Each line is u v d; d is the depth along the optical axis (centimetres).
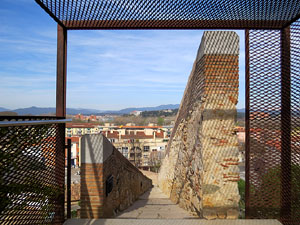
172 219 349
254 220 347
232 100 399
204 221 343
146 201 735
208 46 396
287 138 340
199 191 412
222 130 396
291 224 327
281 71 346
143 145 5491
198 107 440
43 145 262
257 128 361
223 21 329
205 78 396
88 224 330
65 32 337
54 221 301
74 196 1875
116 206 465
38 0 253
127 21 324
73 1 267
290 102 333
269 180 360
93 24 331
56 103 334
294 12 302
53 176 296
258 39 354
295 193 321
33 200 241
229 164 391
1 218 188
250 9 293
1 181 185
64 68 337
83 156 374
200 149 411
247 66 361
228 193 385
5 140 188
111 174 429
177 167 665
